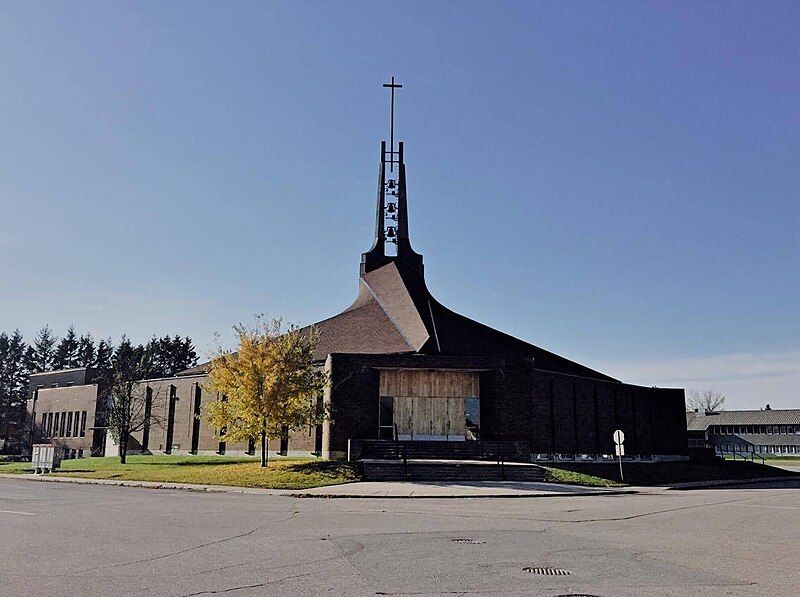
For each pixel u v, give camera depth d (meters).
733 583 9.88
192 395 54.16
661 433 56.72
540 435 46.09
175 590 8.93
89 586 9.14
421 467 33.56
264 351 35.25
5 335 130.25
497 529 15.62
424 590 9.06
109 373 72.81
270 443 47.69
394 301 52.00
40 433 74.00
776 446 109.44
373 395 41.41
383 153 58.75
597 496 27.92
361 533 14.52
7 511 19.00
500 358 42.06
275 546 12.59
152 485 31.00
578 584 9.59
